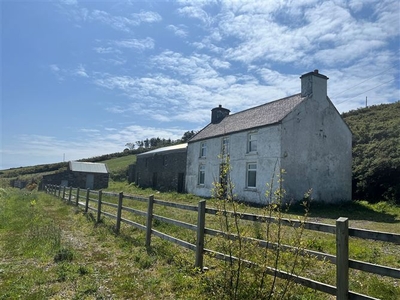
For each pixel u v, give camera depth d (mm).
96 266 5492
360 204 17297
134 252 6383
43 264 5621
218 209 3861
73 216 11945
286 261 3477
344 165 19156
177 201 20219
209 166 23172
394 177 18047
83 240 7668
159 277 4879
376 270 2855
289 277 3395
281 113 17938
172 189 28609
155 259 5820
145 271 5199
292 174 16828
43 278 4809
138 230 8547
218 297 3521
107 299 4086
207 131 25516
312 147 17859
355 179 20312
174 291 4348
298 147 17297
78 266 5406
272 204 3537
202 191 23719
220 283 3887
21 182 45844
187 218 10383
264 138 17938
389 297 4027
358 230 3029
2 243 7227
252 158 18703
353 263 3045
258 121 19234
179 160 28000
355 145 25531
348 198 19016
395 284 4594
